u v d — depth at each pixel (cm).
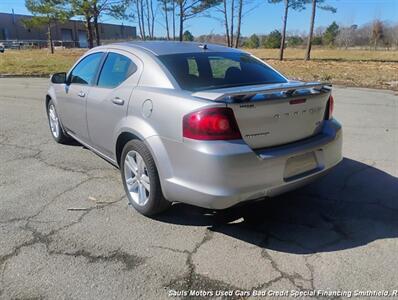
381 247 287
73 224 321
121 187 398
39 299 232
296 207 353
